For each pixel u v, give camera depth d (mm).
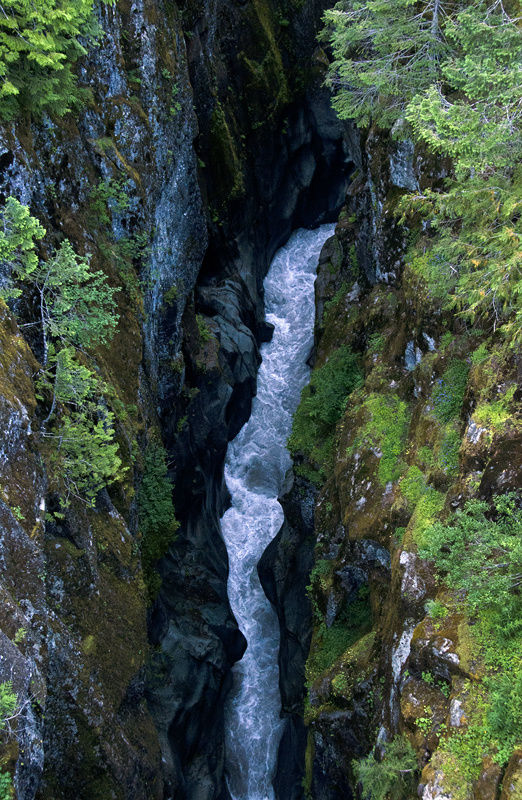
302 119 30938
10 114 13461
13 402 12148
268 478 27812
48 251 14891
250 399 28578
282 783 21922
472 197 12312
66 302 14062
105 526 16016
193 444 24594
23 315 13844
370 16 18156
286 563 23734
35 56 12539
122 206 17750
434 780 10789
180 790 19734
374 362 21141
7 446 11969
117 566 16219
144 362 20016
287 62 29453
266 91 28359
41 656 11789
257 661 24578
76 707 13797
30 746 10703
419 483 15969
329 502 21031
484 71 11195
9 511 11750
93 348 16234
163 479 20234
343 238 25844
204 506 25219
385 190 20875
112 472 14672
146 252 19156
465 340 16531
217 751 22188
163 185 20484
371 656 16984
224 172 26344
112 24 17703
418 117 12484
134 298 18500
